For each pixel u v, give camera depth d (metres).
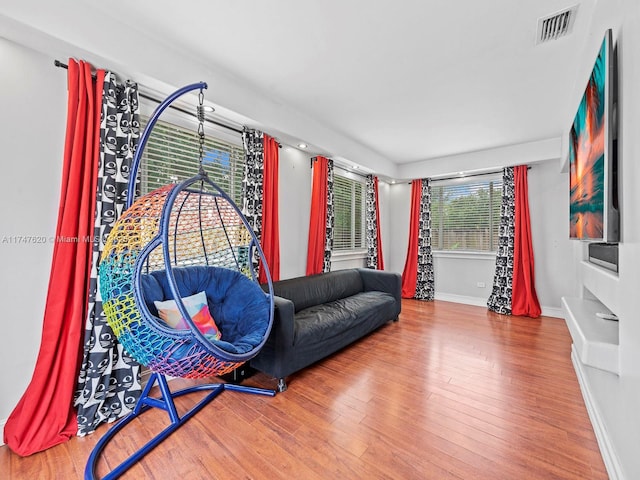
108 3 1.69
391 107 3.01
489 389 2.17
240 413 1.89
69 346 1.71
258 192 2.99
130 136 2.01
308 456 1.52
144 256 1.52
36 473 1.43
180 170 2.52
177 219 2.14
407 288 5.36
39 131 1.73
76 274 1.74
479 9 1.70
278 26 1.86
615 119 1.26
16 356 1.67
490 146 4.23
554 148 3.82
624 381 1.21
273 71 2.38
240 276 2.44
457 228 5.09
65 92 1.82
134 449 1.58
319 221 3.82
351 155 4.03
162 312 1.87
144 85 2.11
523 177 4.17
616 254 1.47
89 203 1.81
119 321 1.52
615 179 1.25
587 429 1.72
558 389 2.16
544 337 3.26
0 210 1.61
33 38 1.60
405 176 5.28
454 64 2.25
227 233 2.69
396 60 2.21
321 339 2.53
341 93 2.73
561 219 4.02
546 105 2.91
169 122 2.42
